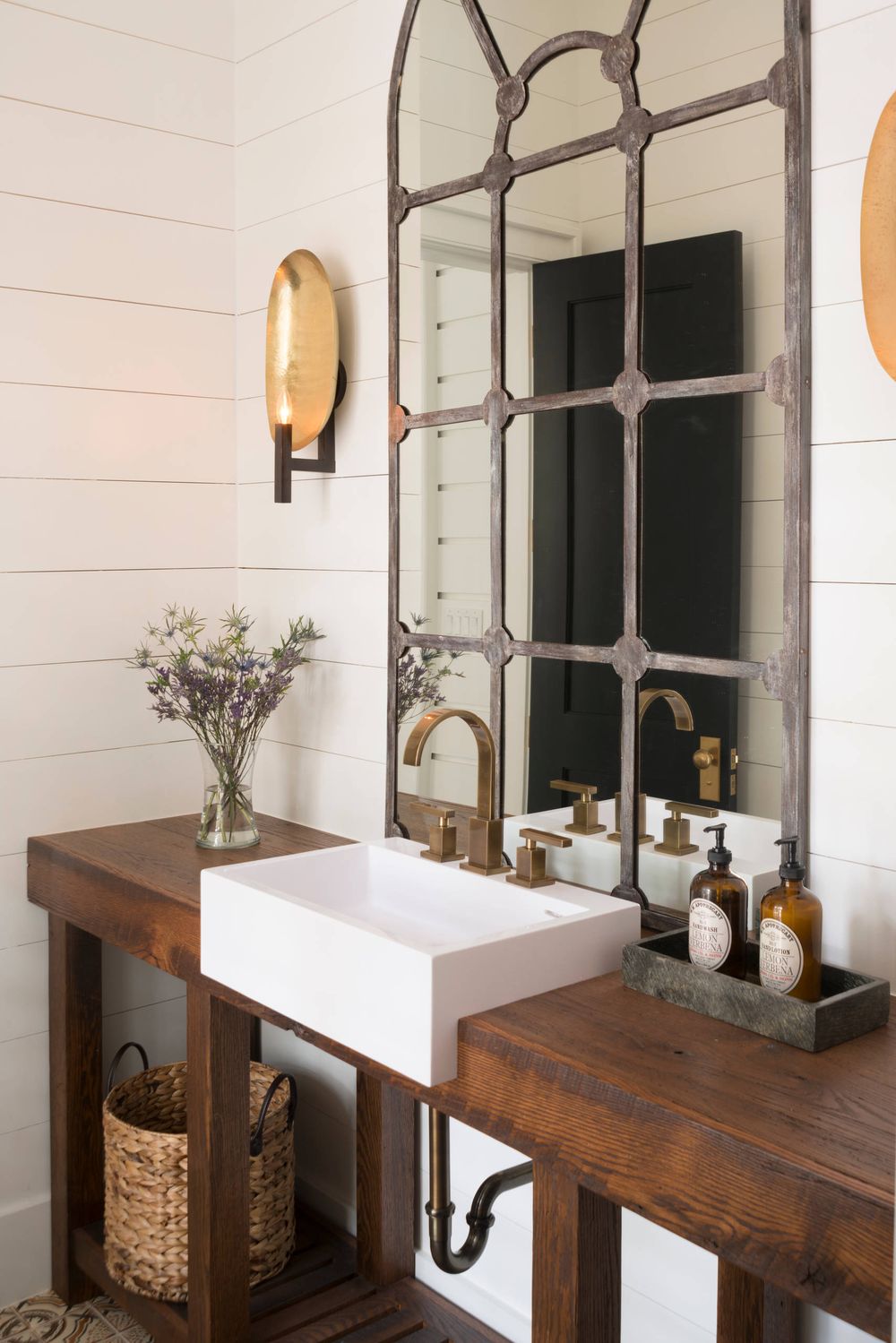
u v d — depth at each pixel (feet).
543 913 5.42
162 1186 6.91
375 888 6.32
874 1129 3.60
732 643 5.13
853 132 4.66
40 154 7.49
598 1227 4.20
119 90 7.79
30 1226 7.88
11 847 7.68
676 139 5.23
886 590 4.66
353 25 7.20
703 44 5.10
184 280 8.16
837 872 4.88
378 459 7.19
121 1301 7.17
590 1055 4.16
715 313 5.12
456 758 6.55
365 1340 6.76
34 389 7.55
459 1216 7.11
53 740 7.79
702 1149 3.65
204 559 8.39
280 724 8.19
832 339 4.76
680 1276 5.73
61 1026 7.62
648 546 5.44
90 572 7.86
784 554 4.91
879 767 4.73
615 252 5.53
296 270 7.28
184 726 8.39
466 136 6.28
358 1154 7.28
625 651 5.56
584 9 5.61
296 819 8.11
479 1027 4.44
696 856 5.31
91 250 7.74
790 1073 4.00
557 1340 4.24
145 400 8.04
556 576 5.90
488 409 6.19
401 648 6.88
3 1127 7.77
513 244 6.04
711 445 5.16
